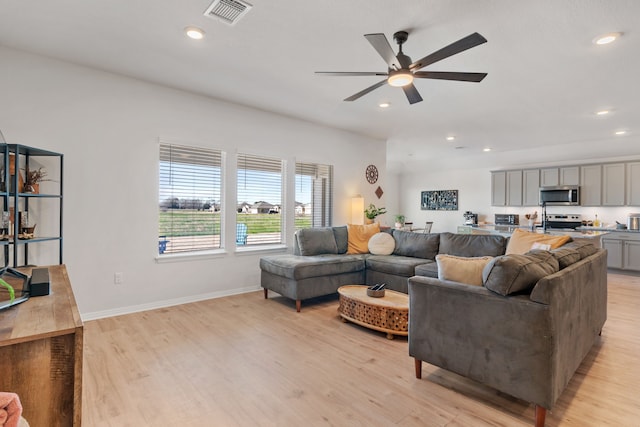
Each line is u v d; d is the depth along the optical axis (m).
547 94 3.90
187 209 4.06
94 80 3.34
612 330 3.12
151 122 3.69
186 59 3.10
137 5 2.28
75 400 1.02
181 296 3.94
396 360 2.50
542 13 2.30
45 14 2.39
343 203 5.83
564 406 1.91
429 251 4.40
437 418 1.80
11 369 0.97
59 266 2.14
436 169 9.37
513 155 7.72
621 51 2.84
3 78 2.91
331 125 5.46
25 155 2.98
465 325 1.93
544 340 1.65
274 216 4.92
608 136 6.03
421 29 2.54
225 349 2.67
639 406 1.91
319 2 2.22
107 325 3.18
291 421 1.77
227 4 2.26
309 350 2.66
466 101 4.18
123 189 3.52
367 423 1.75
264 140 4.69
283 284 3.83
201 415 1.82
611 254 6.19
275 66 3.23
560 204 6.99
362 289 3.54
